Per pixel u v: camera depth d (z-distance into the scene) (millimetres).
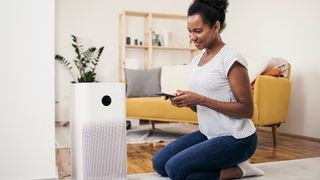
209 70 1521
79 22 4590
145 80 3828
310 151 2576
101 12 4680
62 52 4535
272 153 2486
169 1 4984
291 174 1827
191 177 1509
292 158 2303
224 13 1478
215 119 1567
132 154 2438
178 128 3965
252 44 4098
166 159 1698
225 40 4652
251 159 2258
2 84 1517
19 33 1531
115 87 1499
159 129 3863
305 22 3295
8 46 1519
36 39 1554
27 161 1562
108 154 1491
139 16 4758
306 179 1729
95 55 4672
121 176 1523
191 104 1462
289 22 3500
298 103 3377
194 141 1731
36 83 1560
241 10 4309
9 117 1531
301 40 3348
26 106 1551
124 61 4434
